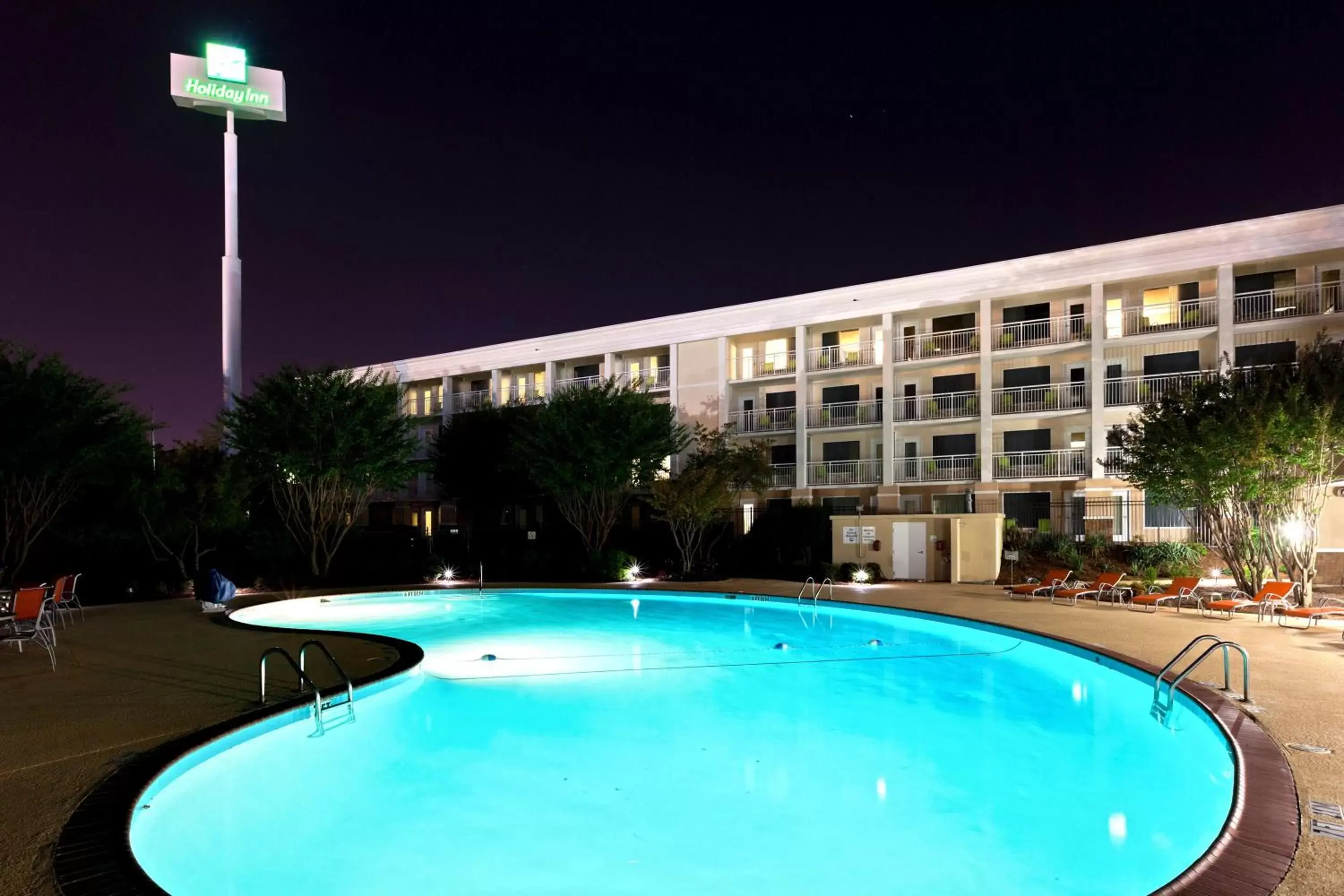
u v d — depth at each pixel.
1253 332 25.89
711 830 5.59
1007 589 18.69
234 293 31.56
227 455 22.19
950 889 4.66
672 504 22.83
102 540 19.56
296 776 6.66
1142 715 8.45
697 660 11.78
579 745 7.59
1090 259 27.92
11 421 15.59
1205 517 15.94
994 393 30.08
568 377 41.78
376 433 22.44
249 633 12.15
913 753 7.31
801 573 22.66
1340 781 5.04
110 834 4.44
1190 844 5.22
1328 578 16.98
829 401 34.31
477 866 5.03
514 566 24.14
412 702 9.23
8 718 6.96
